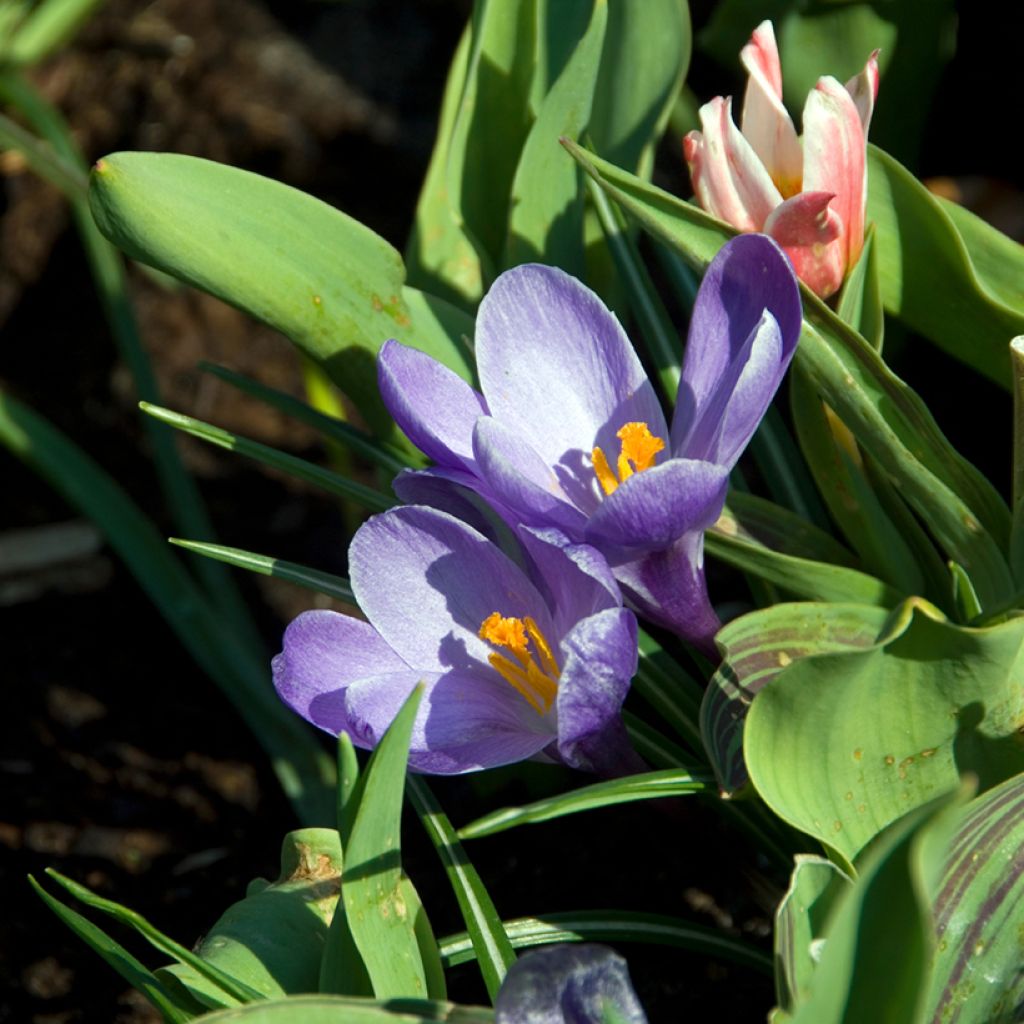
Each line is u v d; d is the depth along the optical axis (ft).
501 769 3.41
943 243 3.15
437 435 3.01
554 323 3.06
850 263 3.09
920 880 2.79
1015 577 3.10
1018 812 2.99
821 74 3.39
